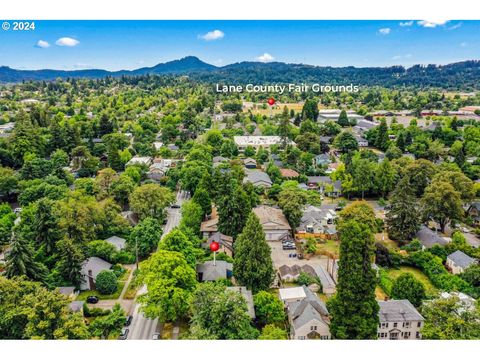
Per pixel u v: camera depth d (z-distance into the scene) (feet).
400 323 149.69
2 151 365.40
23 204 271.90
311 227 255.50
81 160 369.71
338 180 345.31
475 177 351.67
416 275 206.69
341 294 132.87
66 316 125.70
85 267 191.11
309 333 146.51
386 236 251.60
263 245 174.40
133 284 191.42
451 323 128.88
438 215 254.06
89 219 218.79
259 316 156.04
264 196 329.11
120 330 146.72
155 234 223.30
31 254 171.94
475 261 203.41
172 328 157.69
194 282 162.50
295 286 191.93
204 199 263.49
